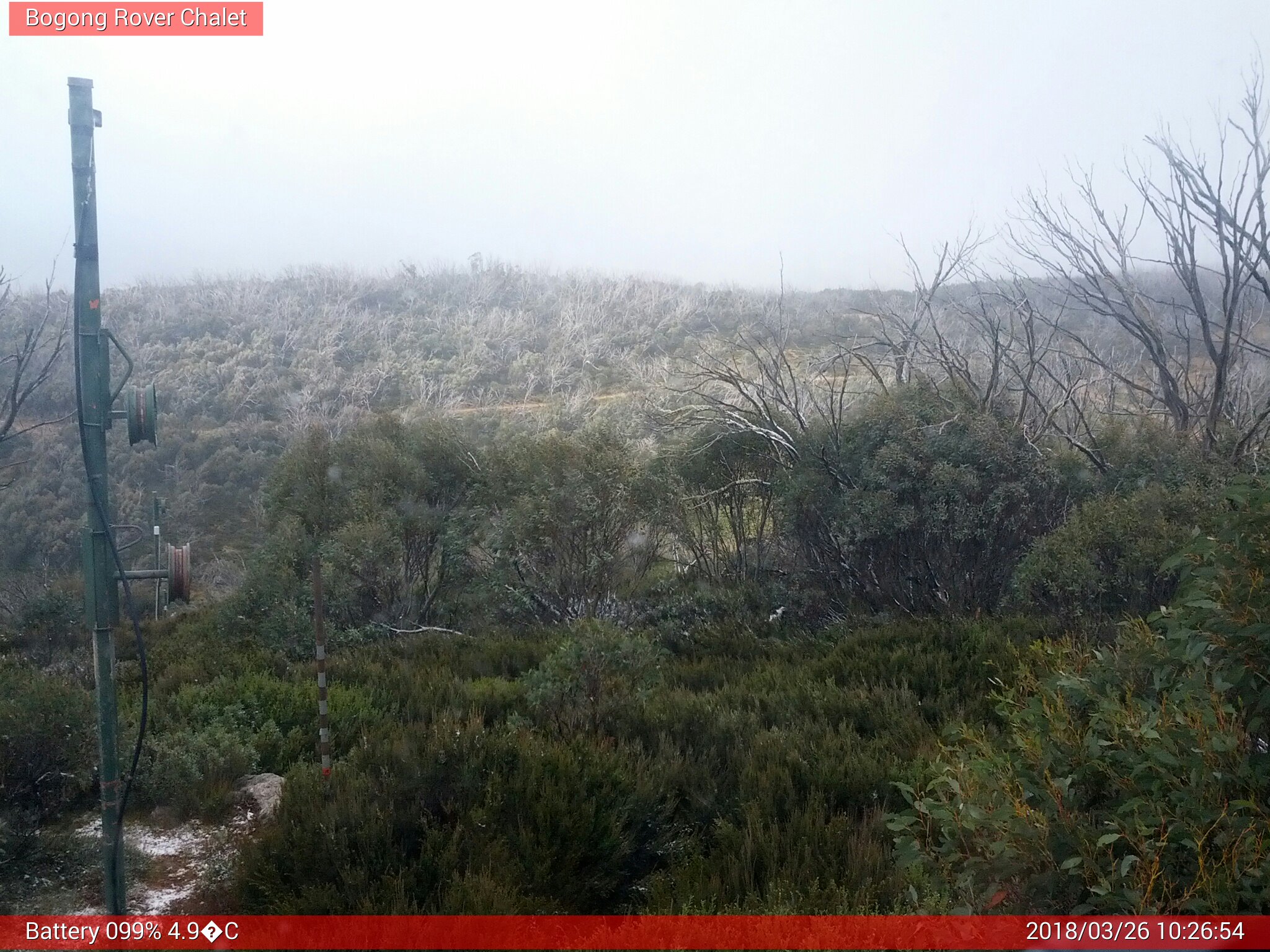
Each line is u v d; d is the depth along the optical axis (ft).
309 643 35.91
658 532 42.32
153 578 14.15
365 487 42.01
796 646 31.96
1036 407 38.86
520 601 39.29
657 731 21.16
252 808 20.12
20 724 18.74
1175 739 11.46
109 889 13.98
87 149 13.44
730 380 42.11
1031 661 21.52
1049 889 11.02
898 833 15.11
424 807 15.93
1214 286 49.90
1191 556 12.51
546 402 92.99
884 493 33.40
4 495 69.21
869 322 79.15
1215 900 9.82
